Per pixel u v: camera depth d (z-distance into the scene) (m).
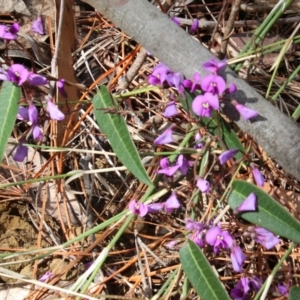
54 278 0.26
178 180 0.24
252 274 0.23
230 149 0.22
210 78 0.21
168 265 0.27
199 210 0.25
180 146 0.24
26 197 0.28
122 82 0.30
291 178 0.27
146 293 0.25
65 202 0.28
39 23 0.27
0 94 0.22
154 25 0.24
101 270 0.27
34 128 0.23
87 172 0.24
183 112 0.28
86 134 0.30
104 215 0.28
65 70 0.27
